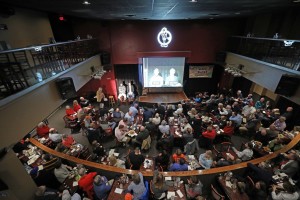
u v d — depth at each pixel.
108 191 4.47
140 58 11.91
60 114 10.67
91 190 4.65
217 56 11.29
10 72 4.24
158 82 12.56
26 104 4.16
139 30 11.34
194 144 6.15
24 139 6.99
